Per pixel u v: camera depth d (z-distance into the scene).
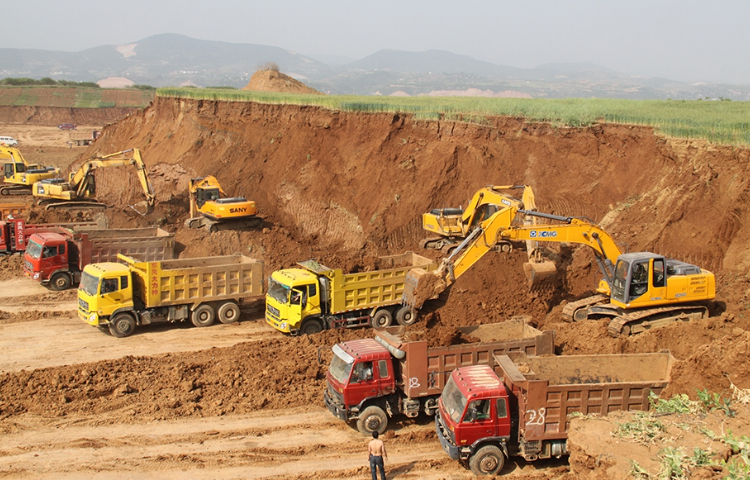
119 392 16.75
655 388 13.48
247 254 29.59
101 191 43.59
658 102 34.78
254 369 18.33
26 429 15.09
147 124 50.00
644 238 23.75
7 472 13.28
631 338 17.97
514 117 30.25
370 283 21.92
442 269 19.66
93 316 21.28
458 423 12.82
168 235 29.20
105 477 13.20
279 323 21.22
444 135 31.66
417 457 14.10
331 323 21.53
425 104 34.72
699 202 23.14
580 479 10.72
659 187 24.95
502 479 13.00
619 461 10.11
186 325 23.27
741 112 28.38
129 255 27.75
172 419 15.65
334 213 31.86
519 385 13.09
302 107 37.34
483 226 19.25
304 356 19.19
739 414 11.24
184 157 41.94
